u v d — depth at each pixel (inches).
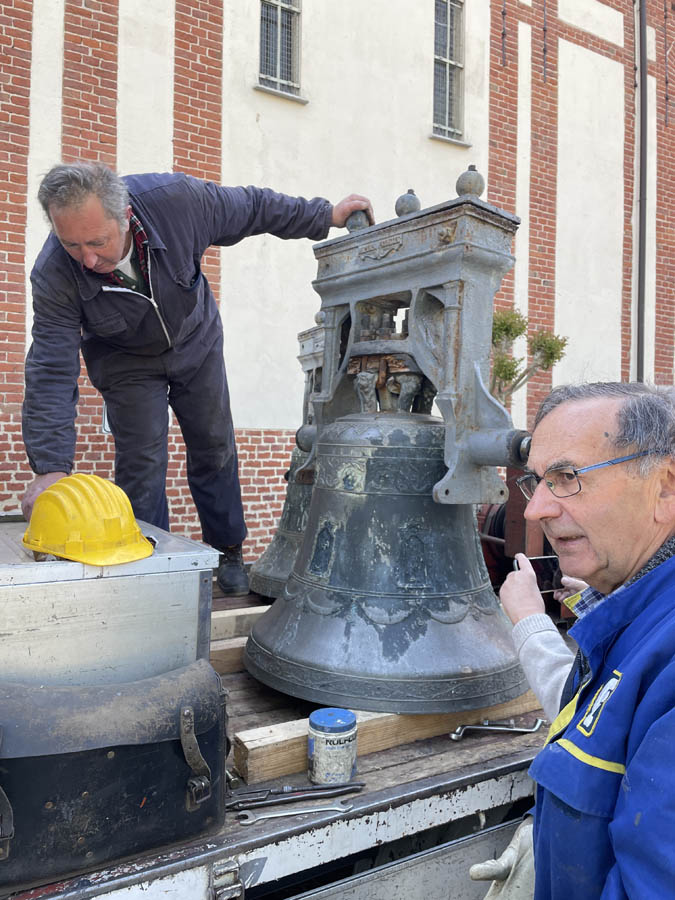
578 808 33.1
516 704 74.1
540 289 318.0
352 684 65.9
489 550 118.4
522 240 312.3
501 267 69.9
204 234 81.5
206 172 236.5
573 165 328.5
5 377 209.0
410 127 279.9
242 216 84.0
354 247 78.6
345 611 70.0
